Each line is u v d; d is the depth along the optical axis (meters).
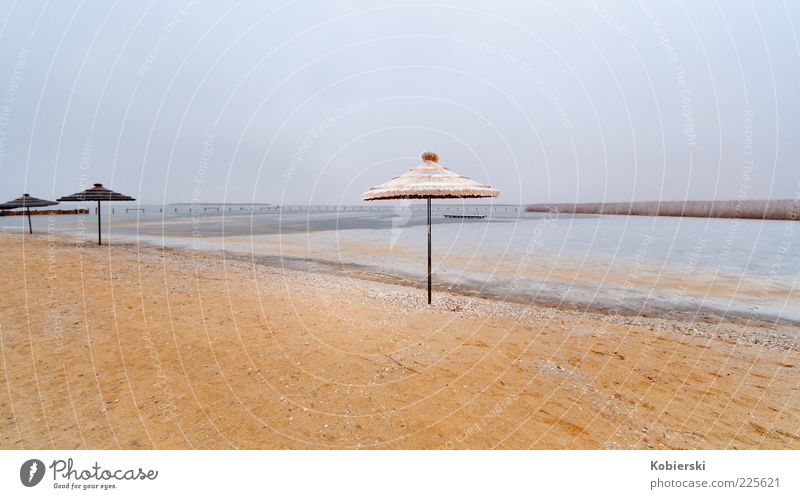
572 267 11.06
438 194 6.00
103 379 3.56
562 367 4.09
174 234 21.00
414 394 3.44
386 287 8.27
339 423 2.99
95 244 15.12
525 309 6.60
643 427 3.01
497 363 4.15
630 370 4.05
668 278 9.46
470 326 5.43
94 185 14.27
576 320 5.92
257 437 2.80
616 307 6.91
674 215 53.09
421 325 5.41
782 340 5.15
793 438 2.90
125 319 5.23
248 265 10.80
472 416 3.11
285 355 4.21
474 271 10.52
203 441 2.74
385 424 2.99
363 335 4.93
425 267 11.12
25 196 18.98
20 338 4.48
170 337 4.62
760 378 3.91
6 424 2.86
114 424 2.90
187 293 6.86
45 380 3.51
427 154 6.43
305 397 3.35
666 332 5.41
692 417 3.17
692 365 4.22
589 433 2.92
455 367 4.02
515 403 3.32
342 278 9.27
